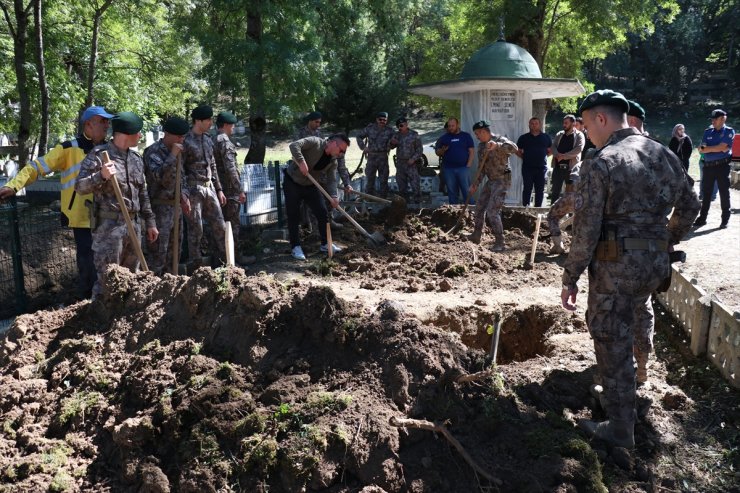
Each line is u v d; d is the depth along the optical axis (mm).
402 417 3877
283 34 15414
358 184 14742
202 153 7910
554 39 22219
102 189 5957
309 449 3607
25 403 4438
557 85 14055
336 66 17359
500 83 13953
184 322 4719
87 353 4809
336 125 24359
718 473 3957
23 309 7316
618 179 3828
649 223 3924
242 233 11578
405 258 9188
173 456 3822
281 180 13156
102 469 3893
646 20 21188
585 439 4035
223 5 14969
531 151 12836
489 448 3820
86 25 18312
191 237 8117
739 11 44875
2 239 9680
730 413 4566
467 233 10969
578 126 12406
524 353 6781
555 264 8977
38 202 13820
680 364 5520
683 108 44031
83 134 6637
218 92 16672
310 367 4238
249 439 3725
